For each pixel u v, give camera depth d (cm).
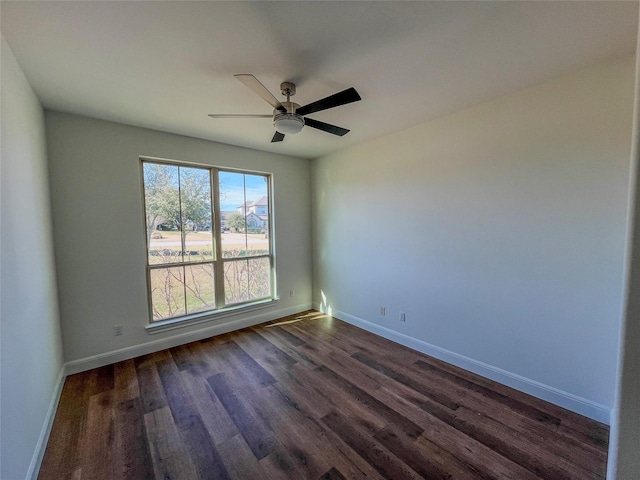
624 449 47
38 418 179
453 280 278
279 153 412
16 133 171
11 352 144
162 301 327
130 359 299
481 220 254
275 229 417
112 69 189
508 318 242
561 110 206
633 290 45
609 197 191
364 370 274
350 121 288
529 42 167
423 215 299
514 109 229
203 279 357
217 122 284
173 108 251
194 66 188
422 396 232
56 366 236
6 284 142
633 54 178
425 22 150
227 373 270
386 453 176
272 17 145
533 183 222
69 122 261
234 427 200
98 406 222
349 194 386
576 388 209
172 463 171
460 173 266
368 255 366
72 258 267
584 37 163
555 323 217
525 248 229
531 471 163
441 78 206
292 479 160
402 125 300
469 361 269
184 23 148
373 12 142
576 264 206
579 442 182
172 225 332
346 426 200
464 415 209
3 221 143
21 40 158
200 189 352
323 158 424
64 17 142
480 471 163
